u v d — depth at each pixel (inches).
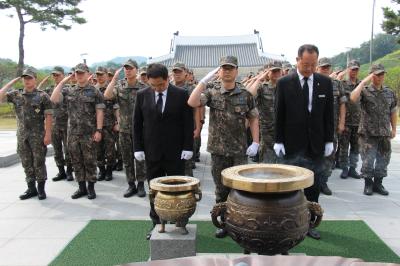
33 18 805.2
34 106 200.7
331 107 139.6
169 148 141.2
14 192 224.7
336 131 226.2
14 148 373.1
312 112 137.7
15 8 792.9
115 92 212.2
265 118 209.0
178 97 140.8
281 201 89.9
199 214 178.7
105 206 194.5
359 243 141.4
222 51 1202.0
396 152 349.7
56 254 136.3
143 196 211.6
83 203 200.4
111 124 249.6
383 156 208.8
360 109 224.7
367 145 207.5
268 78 209.2
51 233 157.1
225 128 145.3
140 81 214.1
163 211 116.9
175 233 124.3
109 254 134.7
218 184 149.4
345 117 240.7
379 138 206.2
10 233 157.6
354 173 248.7
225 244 141.2
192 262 45.9
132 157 213.8
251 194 92.0
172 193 116.8
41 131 204.5
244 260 46.0
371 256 130.2
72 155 208.7
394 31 800.3
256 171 104.5
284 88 139.7
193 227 130.6
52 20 804.0
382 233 151.9
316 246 138.9
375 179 213.9
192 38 1227.9
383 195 208.7
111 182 249.1
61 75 253.6
